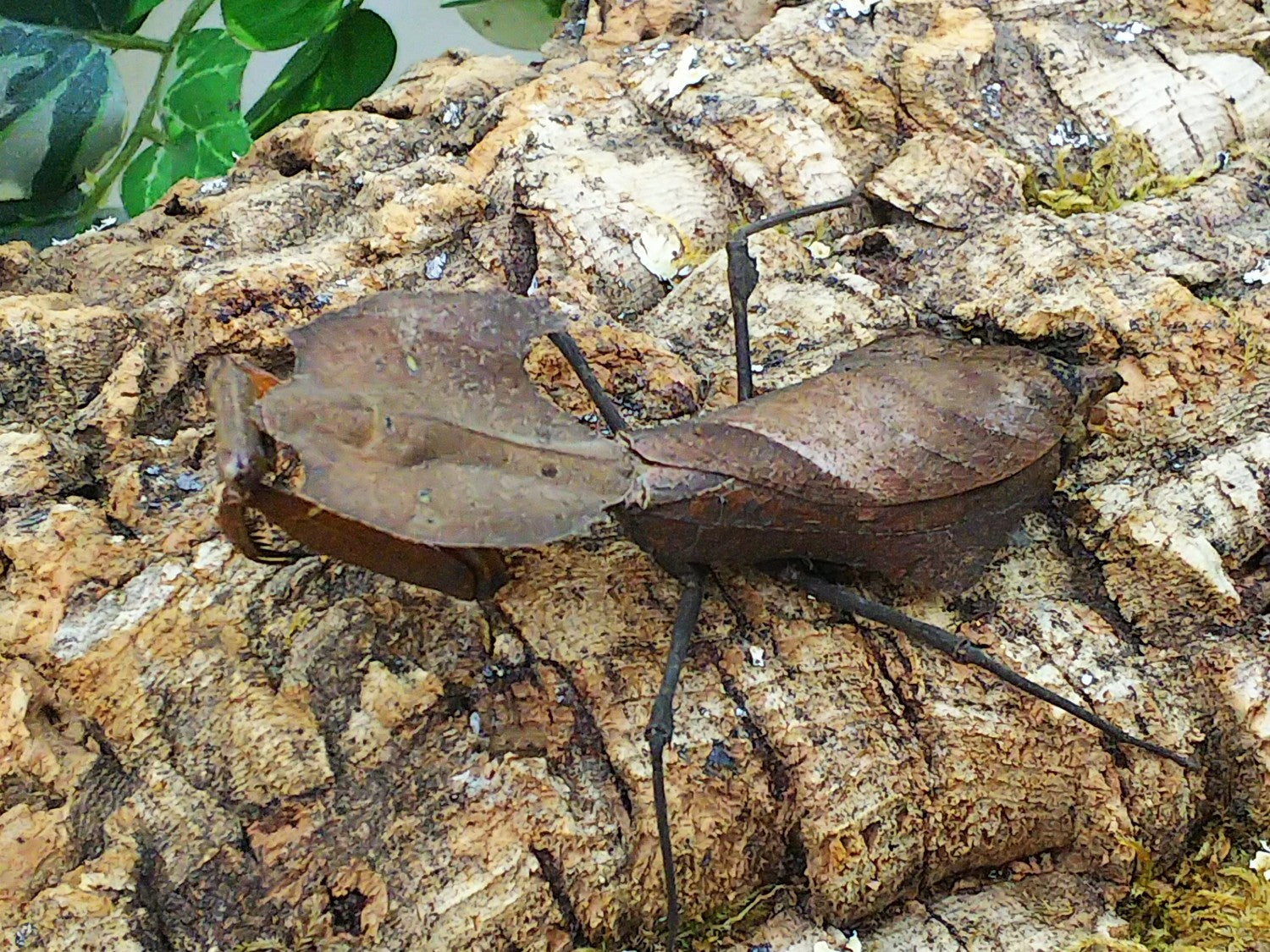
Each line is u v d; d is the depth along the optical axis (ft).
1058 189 0.66
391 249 0.63
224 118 0.82
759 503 0.56
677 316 0.64
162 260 0.64
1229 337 0.61
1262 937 0.55
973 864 0.57
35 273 0.65
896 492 0.56
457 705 0.55
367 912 0.52
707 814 0.54
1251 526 0.59
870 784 0.55
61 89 0.79
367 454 0.51
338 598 0.57
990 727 0.56
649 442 0.56
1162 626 0.59
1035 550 0.60
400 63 0.97
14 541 0.56
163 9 0.91
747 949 0.55
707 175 0.66
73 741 0.54
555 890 0.53
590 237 0.64
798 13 0.69
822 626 0.57
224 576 0.56
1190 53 0.69
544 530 0.51
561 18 0.83
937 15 0.69
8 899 0.51
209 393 0.52
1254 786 0.57
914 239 0.65
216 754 0.54
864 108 0.68
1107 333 0.61
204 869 0.52
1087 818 0.56
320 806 0.53
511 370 0.54
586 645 0.56
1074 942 0.55
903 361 0.58
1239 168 0.66
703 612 0.57
